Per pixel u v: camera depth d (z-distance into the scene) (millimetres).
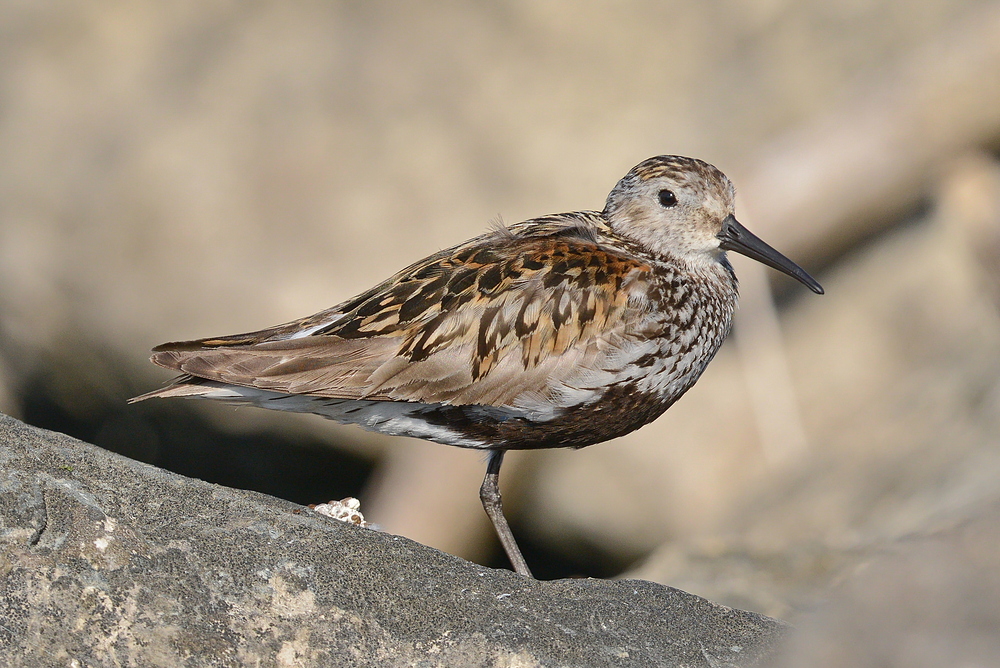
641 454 14125
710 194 9203
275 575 6082
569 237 8844
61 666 5617
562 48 15758
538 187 14844
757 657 5852
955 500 11305
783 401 14555
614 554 14195
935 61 15555
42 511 6016
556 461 14195
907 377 14531
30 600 5727
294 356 7812
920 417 13367
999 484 10961
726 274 9492
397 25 15688
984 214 14930
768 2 16266
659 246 9211
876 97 15578
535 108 15305
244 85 15172
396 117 15039
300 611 5984
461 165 14844
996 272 14656
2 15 15766
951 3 15945
